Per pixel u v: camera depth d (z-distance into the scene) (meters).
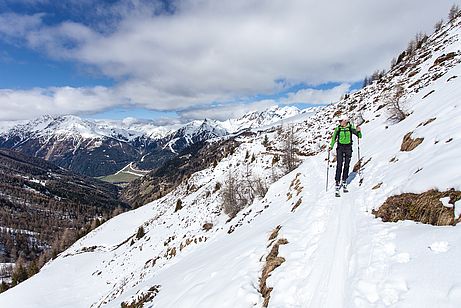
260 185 40.50
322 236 9.77
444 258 5.60
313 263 8.38
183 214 59.94
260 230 16.66
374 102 42.56
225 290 9.95
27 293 51.78
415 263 5.97
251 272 10.42
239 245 15.47
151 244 53.91
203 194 61.84
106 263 59.97
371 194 11.24
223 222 39.56
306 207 14.01
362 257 7.27
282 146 56.66
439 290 4.96
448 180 7.74
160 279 21.27
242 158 66.00
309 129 60.06
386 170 12.38
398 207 8.77
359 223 9.52
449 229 6.51
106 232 90.00
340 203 12.21
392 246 7.00
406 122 18.11
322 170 21.83
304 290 7.47
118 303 22.48
